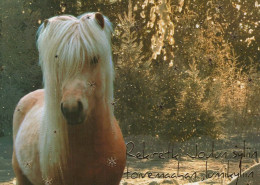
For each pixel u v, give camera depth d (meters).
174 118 9.65
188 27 11.96
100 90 2.59
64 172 2.69
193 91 9.80
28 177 3.07
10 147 10.28
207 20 12.33
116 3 14.16
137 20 13.02
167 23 5.64
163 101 9.88
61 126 2.60
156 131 9.63
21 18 13.29
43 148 2.72
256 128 10.84
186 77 10.43
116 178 2.85
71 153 2.66
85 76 2.46
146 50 12.77
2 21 13.15
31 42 13.06
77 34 2.48
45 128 2.73
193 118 9.60
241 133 10.43
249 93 11.27
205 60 11.53
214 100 10.15
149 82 9.80
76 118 2.40
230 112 11.00
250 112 11.10
